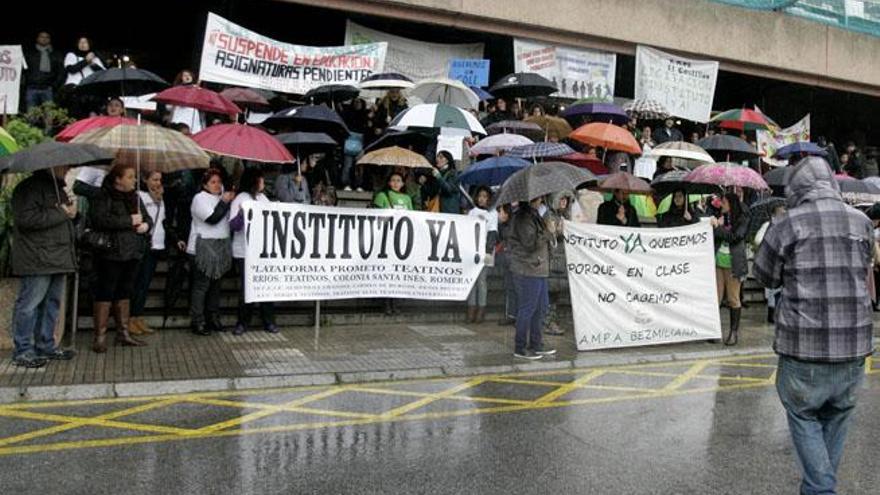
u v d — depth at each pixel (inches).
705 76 642.8
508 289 402.3
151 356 307.1
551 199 398.0
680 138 609.3
